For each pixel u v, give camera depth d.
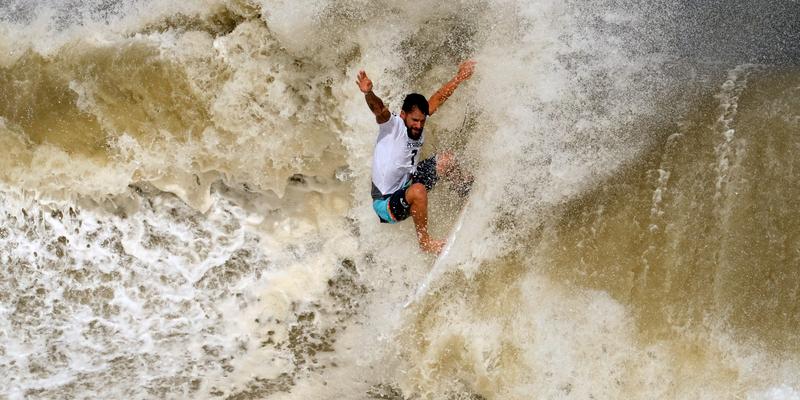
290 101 26.77
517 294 25.44
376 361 27.52
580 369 24.72
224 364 28.61
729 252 23.50
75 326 28.25
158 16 27.50
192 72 26.77
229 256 27.64
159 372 28.78
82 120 27.22
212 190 27.31
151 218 27.48
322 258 27.45
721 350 23.41
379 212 24.94
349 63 26.83
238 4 27.11
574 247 25.03
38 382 28.84
